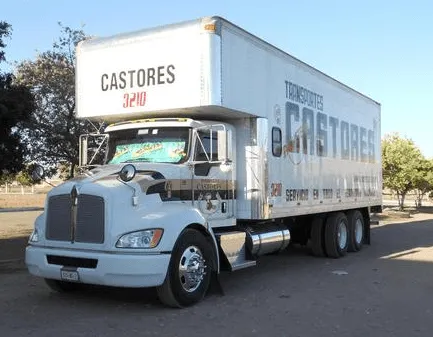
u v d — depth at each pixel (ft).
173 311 24.93
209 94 27.68
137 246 23.71
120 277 23.41
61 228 25.31
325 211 41.93
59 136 48.55
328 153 42.98
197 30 28.04
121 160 29.66
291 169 36.45
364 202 50.75
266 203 32.17
